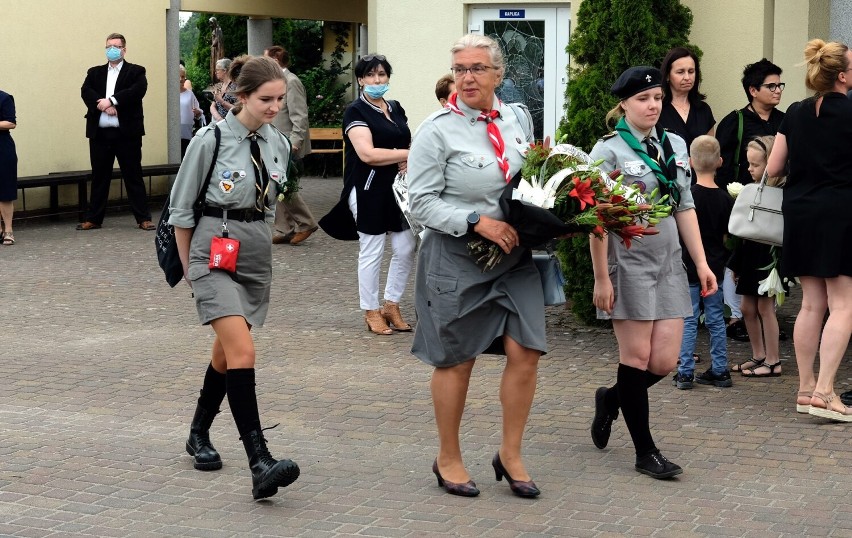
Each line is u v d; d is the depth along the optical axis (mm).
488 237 5961
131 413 8094
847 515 6137
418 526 5957
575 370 9352
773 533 5871
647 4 10539
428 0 16172
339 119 27969
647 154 6758
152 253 15523
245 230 6543
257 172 6547
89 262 14719
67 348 10109
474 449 7297
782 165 8039
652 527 5953
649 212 6156
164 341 10414
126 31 20656
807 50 7746
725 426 7820
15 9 18609
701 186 8727
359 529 5906
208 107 27281
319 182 25734
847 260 7688
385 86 10508
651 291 6715
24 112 18859
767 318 9164
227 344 6402
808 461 7078
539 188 5984
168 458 7082
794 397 8578
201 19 30047
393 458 7117
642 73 6691
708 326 8867
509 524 5992
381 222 10578
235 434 7605
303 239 16156
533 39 15711
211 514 6121
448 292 6211
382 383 8953
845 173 7703
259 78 6395
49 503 6266
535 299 6266
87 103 17766
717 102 11688
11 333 10688
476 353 6293
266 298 6770
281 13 24219
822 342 7883
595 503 6320
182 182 6488
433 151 6152
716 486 6613
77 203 20156
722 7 11547
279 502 6316
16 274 13781
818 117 7691
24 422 7840
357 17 26734
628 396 6781
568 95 10898
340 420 7941
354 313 11703
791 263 7875
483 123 6230
